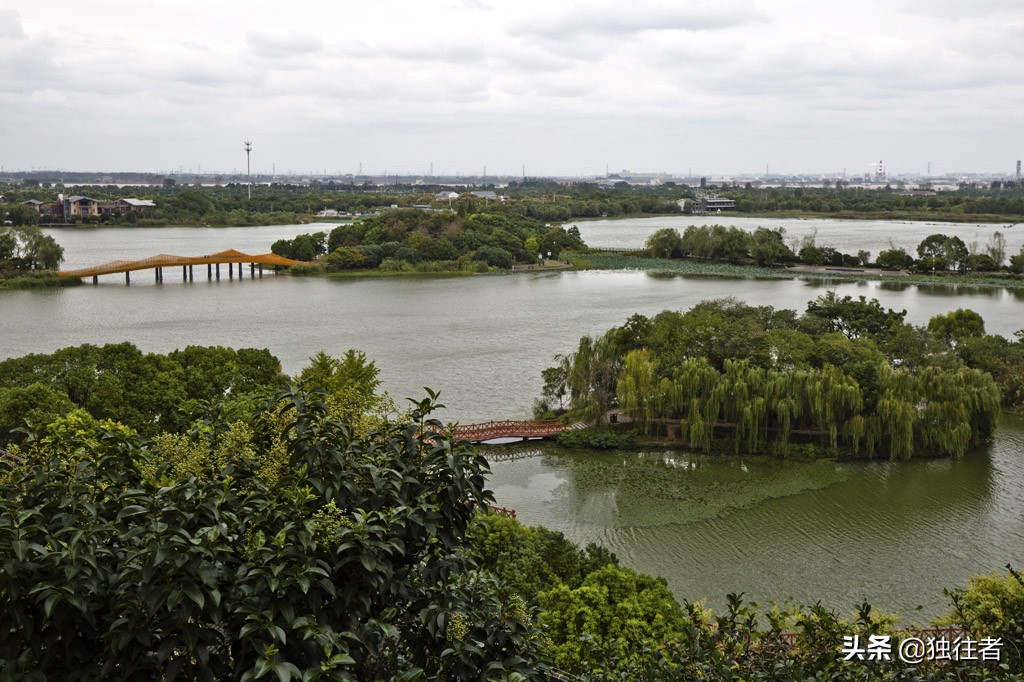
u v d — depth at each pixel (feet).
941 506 161.48
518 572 97.86
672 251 579.89
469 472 47.06
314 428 46.83
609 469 183.32
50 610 35.53
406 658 46.55
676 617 88.43
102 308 368.68
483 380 247.91
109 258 576.61
